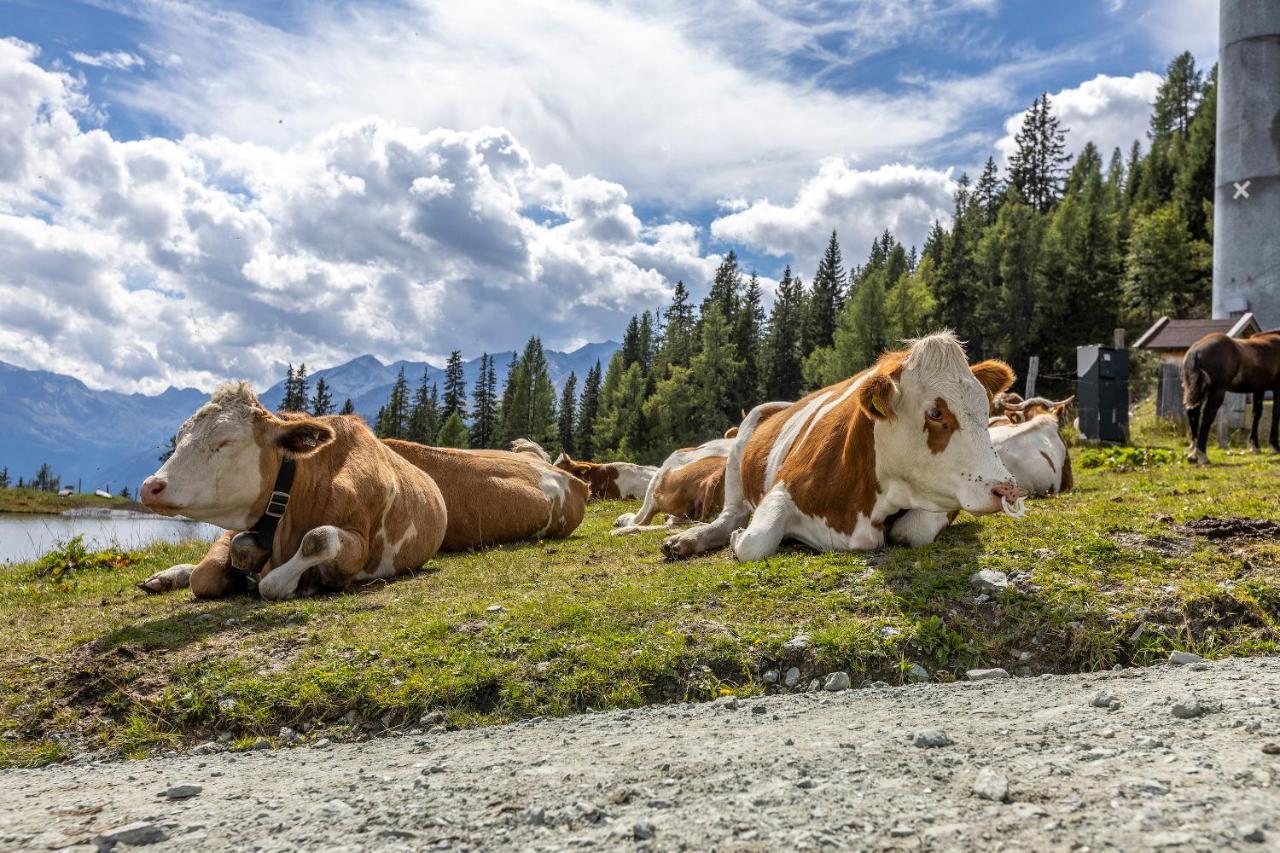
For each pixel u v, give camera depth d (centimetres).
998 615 506
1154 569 554
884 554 630
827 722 363
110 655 517
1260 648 466
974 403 579
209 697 464
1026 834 216
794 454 725
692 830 238
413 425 11531
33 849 268
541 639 505
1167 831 210
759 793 264
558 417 12425
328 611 607
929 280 7625
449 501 933
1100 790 241
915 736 311
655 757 320
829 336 10144
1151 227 6706
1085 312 6656
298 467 688
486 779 308
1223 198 2350
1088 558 575
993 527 693
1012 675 465
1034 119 10694
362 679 467
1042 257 6838
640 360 14088
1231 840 202
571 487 1070
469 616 557
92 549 980
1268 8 2247
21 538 2575
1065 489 1002
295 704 452
